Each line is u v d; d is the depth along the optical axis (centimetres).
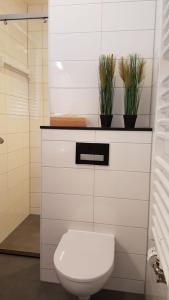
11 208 242
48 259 181
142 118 178
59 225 177
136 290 173
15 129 242
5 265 199
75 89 184
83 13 176
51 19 180
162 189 102
